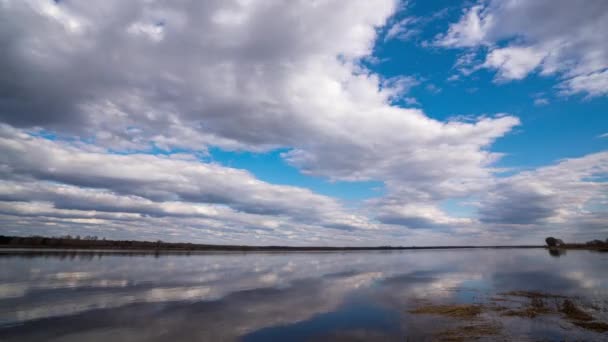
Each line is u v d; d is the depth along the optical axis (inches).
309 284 1235.2
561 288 997.2
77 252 3250.5
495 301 815.1
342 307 802.8
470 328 574.2
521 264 2060.8
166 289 1053.2
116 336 557.9
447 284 1185.4
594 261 2183.8
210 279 1348.4
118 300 854.5
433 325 610.2
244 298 924.6
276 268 1953.7
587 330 544.1
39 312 709.3
